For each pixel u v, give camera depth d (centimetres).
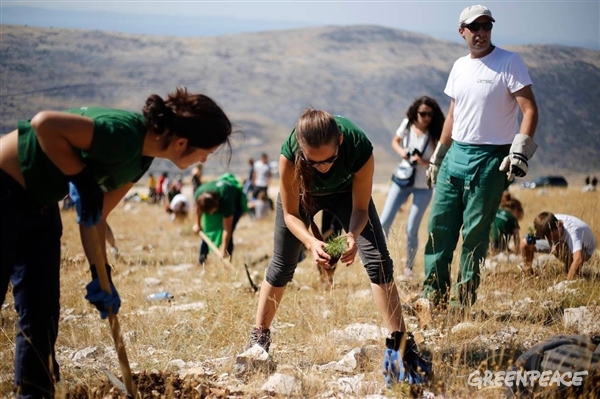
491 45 557
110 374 407
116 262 917
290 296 637
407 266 768
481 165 548
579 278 637
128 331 550
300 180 416
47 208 359
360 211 428
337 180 423
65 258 916
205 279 788
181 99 344
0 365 481
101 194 339
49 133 320
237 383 432
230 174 941
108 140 328
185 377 425
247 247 1350
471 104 552
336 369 449
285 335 536
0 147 338
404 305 586
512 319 545
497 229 848
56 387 389
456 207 571
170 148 347
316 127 385
